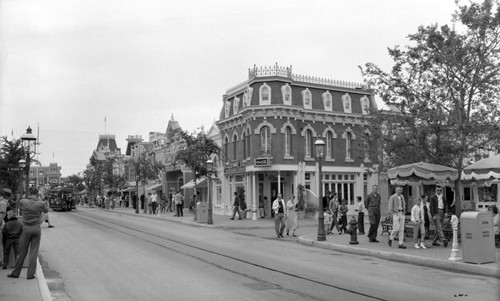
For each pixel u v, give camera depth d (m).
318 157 19.08
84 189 102.00
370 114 22.52
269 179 36.69
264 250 16.23
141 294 9.05
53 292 9.34
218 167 42.06
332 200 22.73
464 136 19.08
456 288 9.63
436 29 19.47
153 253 15.05
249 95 35.91
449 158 19.48
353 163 39.16
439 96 19.80
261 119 35.22
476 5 18.75
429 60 19.41
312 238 19.33
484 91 18.66
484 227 12.10
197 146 32.69
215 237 21.02
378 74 20.88
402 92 20.22
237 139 38.97
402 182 19.42
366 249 15.30
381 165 22.23
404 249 15.21
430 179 18.16
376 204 17.70
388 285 9.93
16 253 11.68
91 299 8.70
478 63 18.73
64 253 15.02
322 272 11.60
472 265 11.75
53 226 27.02
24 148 29.19
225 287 9.69
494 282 10.34
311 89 37.84
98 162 87.12
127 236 20.92
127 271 11.66
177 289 9.50
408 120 19.78
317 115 37.69
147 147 70.44
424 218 16.27
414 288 9.62
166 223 31.11
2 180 33.66
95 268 12.12
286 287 9.70
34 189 10.52
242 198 35.66
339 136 38.81
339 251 16.23
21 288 9.20
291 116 35.50
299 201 34.78
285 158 34.97
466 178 18.17
